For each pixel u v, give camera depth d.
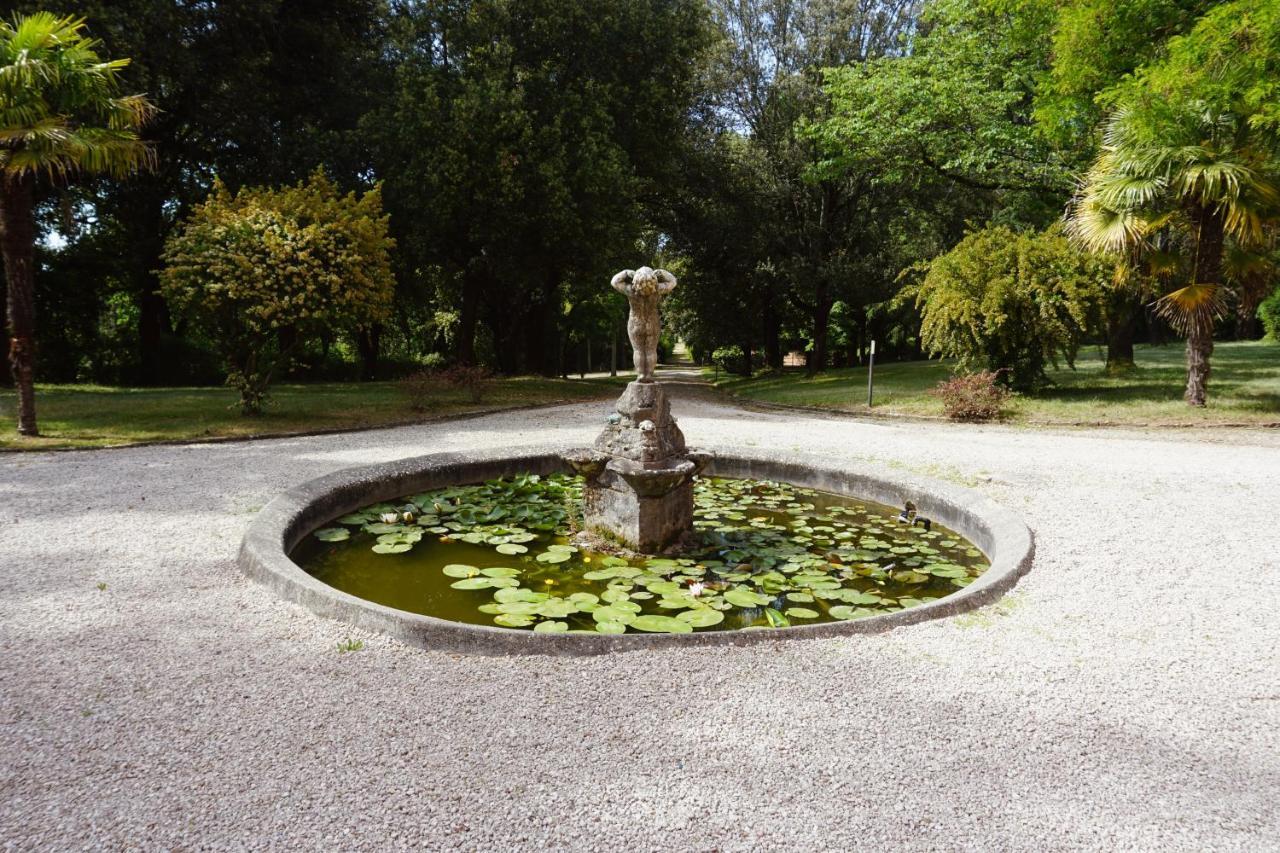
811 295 23.89
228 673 2.78
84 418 10.40
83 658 2.91
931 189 22.05
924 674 2.83
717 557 4.81
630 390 4.99
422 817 1.97
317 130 17.42
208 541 4.53
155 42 14.09
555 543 5.03
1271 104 8.64
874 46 22.31
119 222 19.19
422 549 4.84
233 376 10.71
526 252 17.50
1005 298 11.55
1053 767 2.24
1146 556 4.36
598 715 2.49
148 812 1.99
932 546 5.06
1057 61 11.96
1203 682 2.80
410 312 29.55
